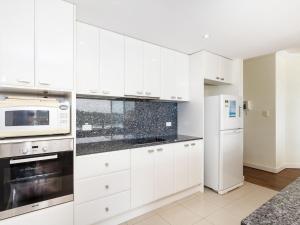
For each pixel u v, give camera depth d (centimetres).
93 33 206
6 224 137
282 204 77
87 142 236
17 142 142
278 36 232
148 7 170
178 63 289
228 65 324
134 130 278
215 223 205
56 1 160
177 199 261
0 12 137
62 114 163
